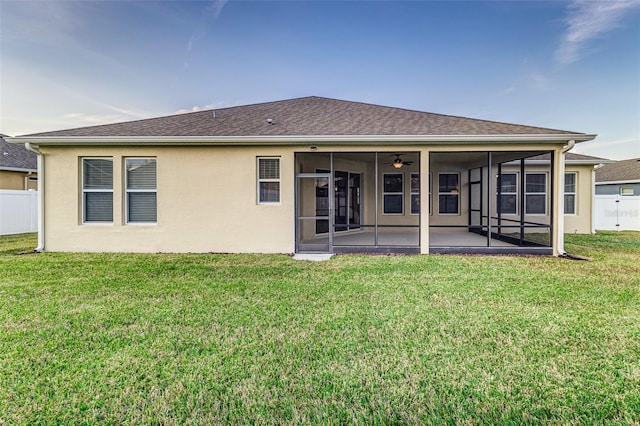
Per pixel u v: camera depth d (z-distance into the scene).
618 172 21.02
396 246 8.27
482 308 4.11
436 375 2.61
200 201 8.37
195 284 5.31
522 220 9.33
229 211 8.34
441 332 3.41
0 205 12.37
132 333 3.43
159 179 8.34
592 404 2.25
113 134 8.29
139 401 2.32
